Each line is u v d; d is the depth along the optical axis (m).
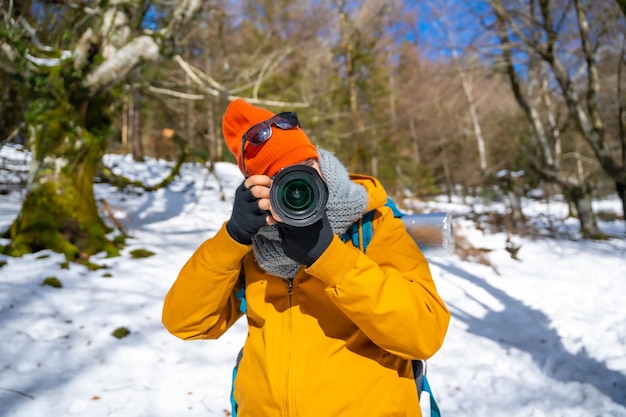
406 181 23.64
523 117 16.73
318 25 14.92
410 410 1.21
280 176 1.01
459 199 26.42
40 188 5.73
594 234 10.93
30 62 5.45
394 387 1.19
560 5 9.27
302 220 1.01
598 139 9.21
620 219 15.93
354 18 17.27
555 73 9.54
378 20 17.69
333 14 15.91
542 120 14.93
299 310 1.22
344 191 1.16
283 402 1.13
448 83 22.08
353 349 1.20
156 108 18.67
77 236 5.84
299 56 15.55
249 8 14.54
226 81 10.21
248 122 1.29
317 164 1.21
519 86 12.54
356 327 1.21
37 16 6.30
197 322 1.29
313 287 1.22
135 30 6.09
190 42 9.38
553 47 9.42
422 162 29.86
